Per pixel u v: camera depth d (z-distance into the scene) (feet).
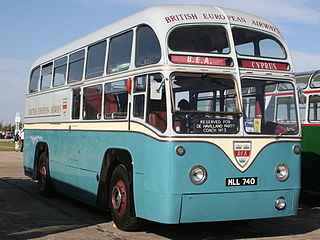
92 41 29.89
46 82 38.65
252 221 29.19
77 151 30.91
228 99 22.38
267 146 22.77
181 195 20.61
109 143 26.13
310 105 37.47
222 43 22.88
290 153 23.52
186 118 21.13
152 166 21.56
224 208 21.57
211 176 21.25
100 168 27.22
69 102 32.86
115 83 26.02
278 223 28.63
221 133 21.67
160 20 22.30
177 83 21.33
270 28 24.98
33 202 35.27
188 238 23.80
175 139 20.68
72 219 28.58
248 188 22.09
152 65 22.17
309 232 25.82
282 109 23.94
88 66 30.30
